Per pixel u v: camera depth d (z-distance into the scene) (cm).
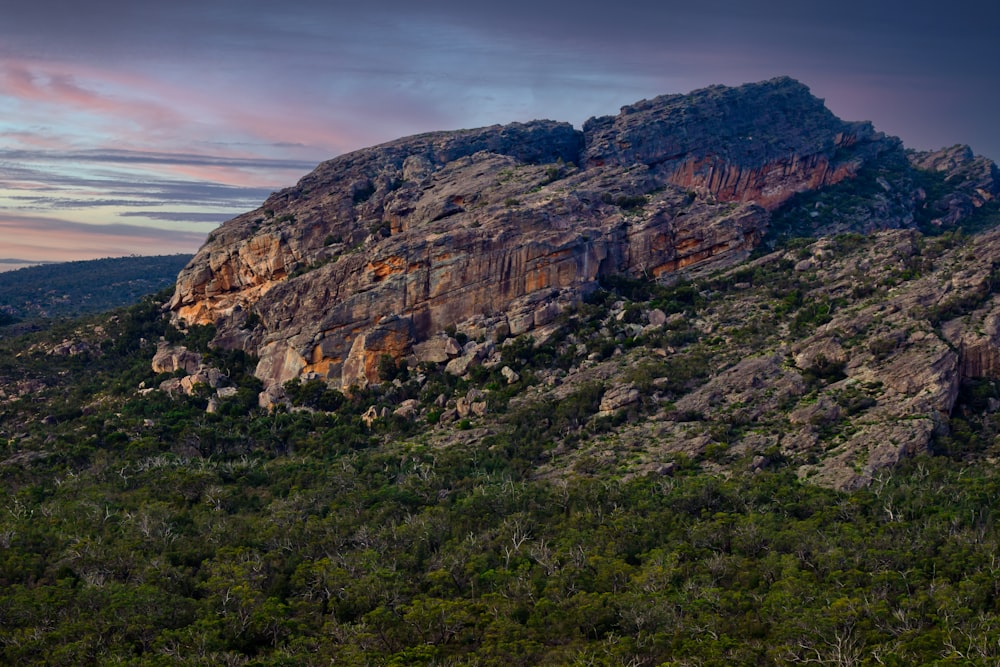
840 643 8050
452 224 18050
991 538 9738
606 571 9862
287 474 13375
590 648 8575
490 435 13975
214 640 8994
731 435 12731
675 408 13450
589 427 13562
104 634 9112
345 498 12275
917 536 9931
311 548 10944
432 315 17125
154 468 13488
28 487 12925
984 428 12319
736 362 14238
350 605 9794
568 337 16038
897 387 12675
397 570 10462
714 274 17850
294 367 17512
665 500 11281
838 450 11950
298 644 9050
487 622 9119
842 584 9262
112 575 10400
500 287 17075
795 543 9988
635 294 17312
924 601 8681
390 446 14450
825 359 13562
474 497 11838
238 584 10000
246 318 19225
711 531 10425
